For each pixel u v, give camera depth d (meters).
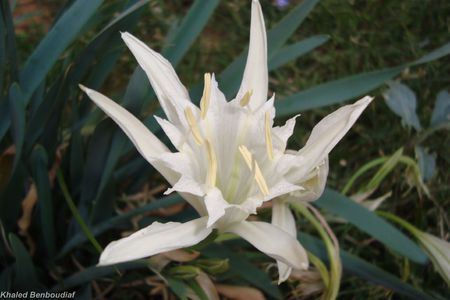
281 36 0.33
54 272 0.33
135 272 0.34
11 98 0.27
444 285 0.37
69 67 0.29
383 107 0.46
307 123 0.46
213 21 0.53
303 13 0.33
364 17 0.52
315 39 0.35
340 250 0.32
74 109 0.32
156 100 0.44
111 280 0.34
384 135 0.45
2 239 0.33
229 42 0.51
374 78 0.33
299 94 0.33
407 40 0.50
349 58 0.50
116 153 0.30
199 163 0.25
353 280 0.38
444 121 0.40
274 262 0.36
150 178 0.39
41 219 0.32
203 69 0.49
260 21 0.27
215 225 0.25
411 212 0.42
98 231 0.33
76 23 0.29
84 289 0.33
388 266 0.39
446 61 0.48
